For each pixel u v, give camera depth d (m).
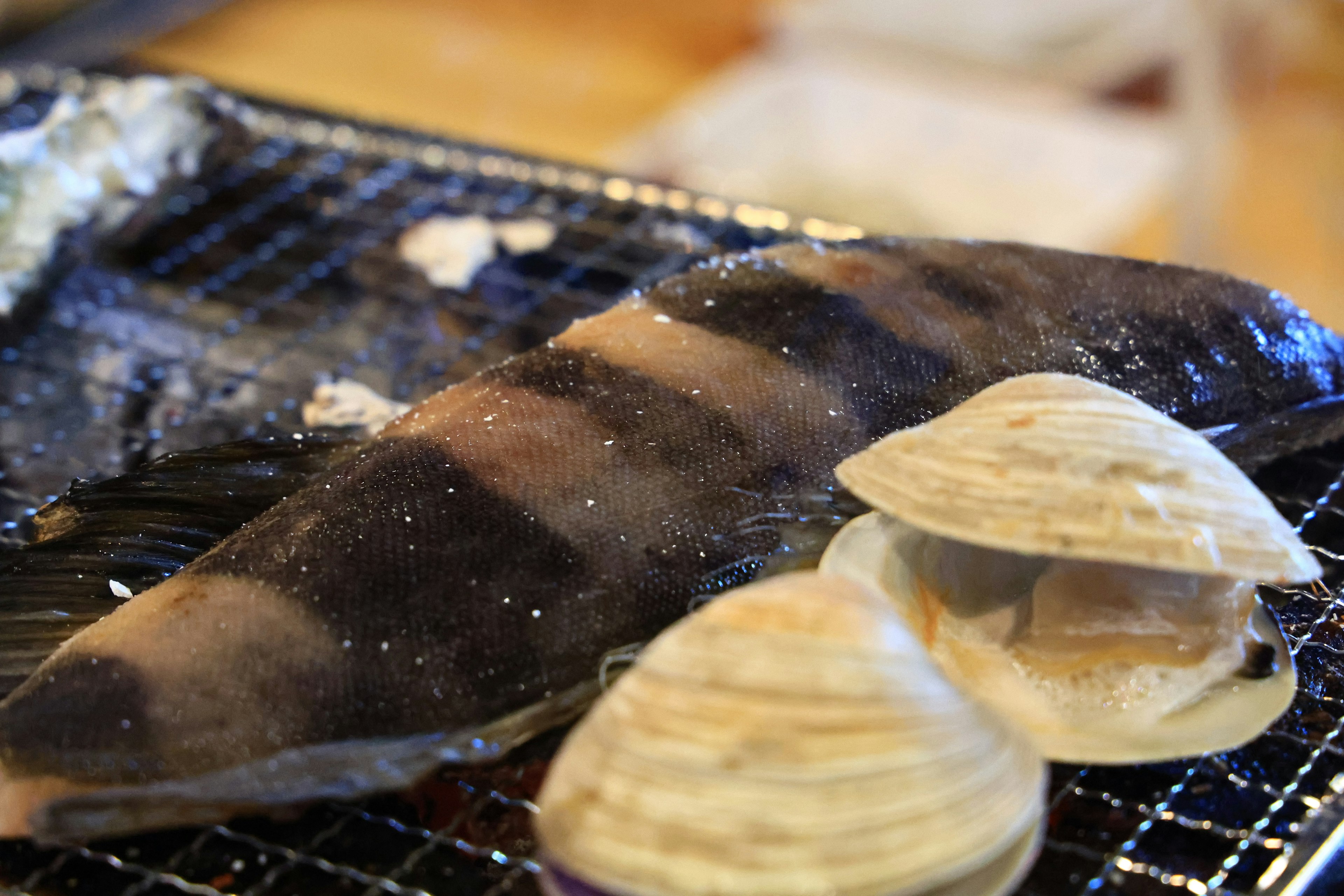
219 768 0.44
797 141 1.04
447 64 1.18
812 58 1.14
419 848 0.45
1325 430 0.52
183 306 0.62
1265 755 0.46
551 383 0.49
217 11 1.24
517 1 1.31
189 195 0.67
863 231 0.61
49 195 0.61
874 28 1.16
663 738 0.41
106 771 0.44
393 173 0.68
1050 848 0.44
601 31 1.25
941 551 0.46
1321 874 0.43
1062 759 0.44
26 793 0.44
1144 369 0.50
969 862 0.40
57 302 0.62
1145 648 0.45
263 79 1.14
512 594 0.46
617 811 0.40
